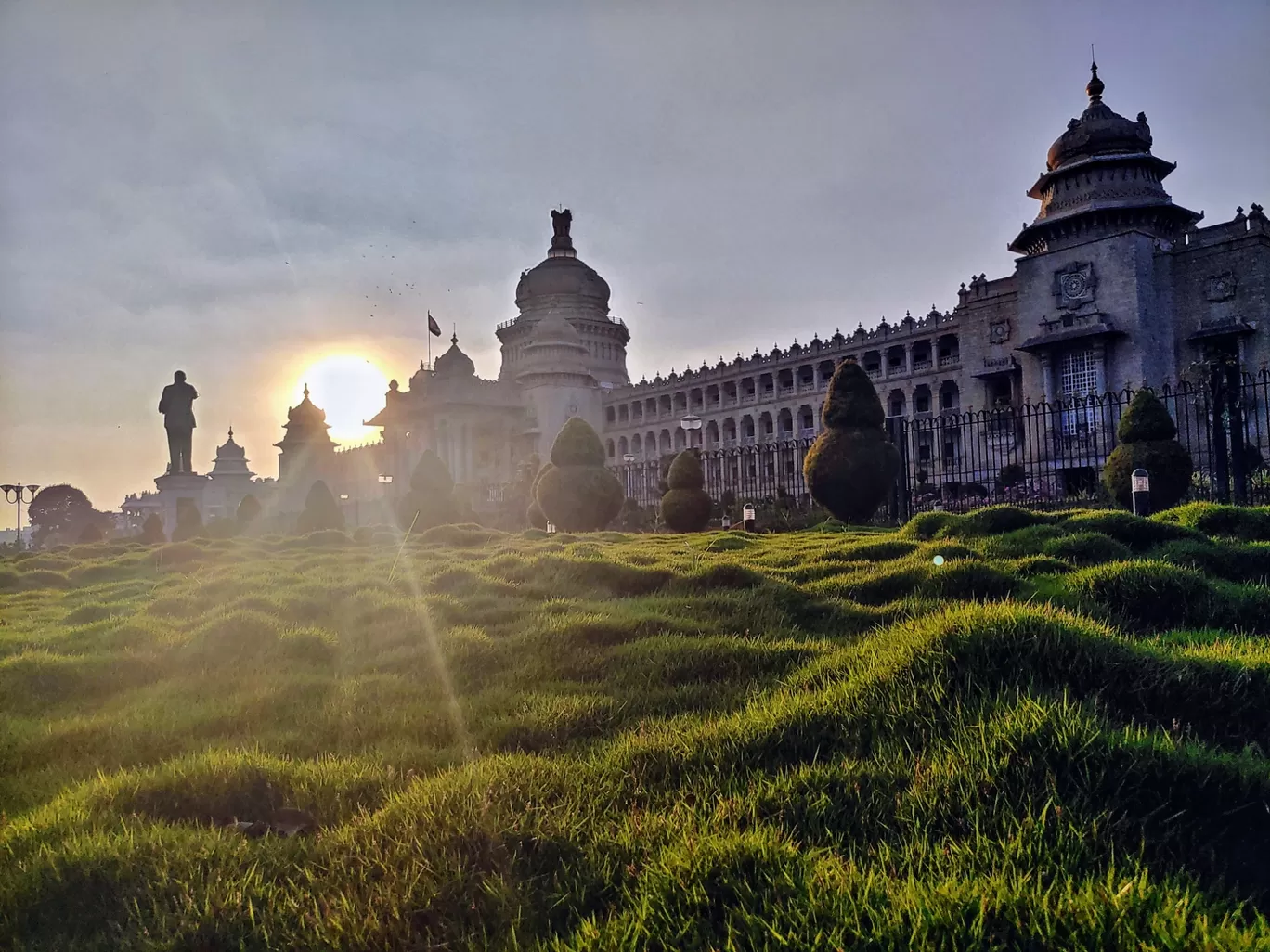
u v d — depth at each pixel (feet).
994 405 188.24
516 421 306.35
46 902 12.56
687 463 110.52
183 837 14.48
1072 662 17.17
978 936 9.77
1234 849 11.89
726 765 16.07
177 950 11.37
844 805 13.82
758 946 10.12
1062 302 177.68
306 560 73.82
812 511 111.45
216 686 28.02
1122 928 9.73
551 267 342.23
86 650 34.83
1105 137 176.86
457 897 11.93
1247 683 16.75
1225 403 80.02
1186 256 171.12
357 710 24.06
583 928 10.69
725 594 36.70
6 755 21.88
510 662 28.25
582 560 45.21
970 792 13.23
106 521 355.36
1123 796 12.76
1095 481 117.60
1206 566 35.86
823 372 260.01
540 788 15.03
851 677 19.16
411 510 129.80
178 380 267.39
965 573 33.40
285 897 12.60
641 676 25.12
